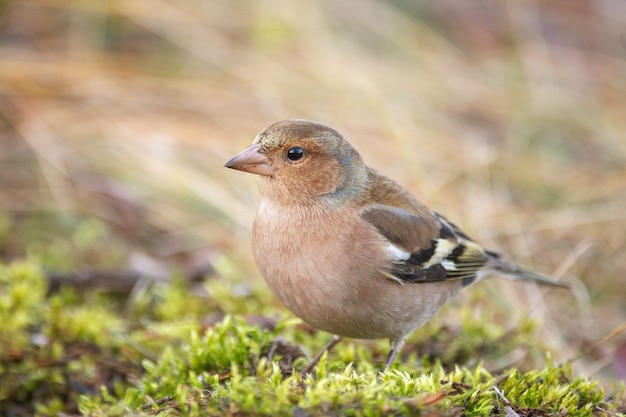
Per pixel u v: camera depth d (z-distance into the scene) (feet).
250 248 36.14
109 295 32.86
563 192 39.88
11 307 28.86
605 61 47.96
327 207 23.73
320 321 23.77
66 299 31.60
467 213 38.01
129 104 43.09
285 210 23.80
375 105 41.96
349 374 19.84
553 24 50.52
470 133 43.04
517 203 39.32
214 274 33.88
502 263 28.86
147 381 23.29
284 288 23.68
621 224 37.58
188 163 40.52
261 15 46.70
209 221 38.11
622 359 30.17
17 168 40.27
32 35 45.57
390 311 23.89
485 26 50.08
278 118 42.73
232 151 40.93
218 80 44.65
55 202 38.73
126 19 46.65
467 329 28.32
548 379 22.27
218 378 21.25
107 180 39.88
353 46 46.34
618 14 50.80
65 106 42.86
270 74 44.57
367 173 25.40
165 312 30.53
